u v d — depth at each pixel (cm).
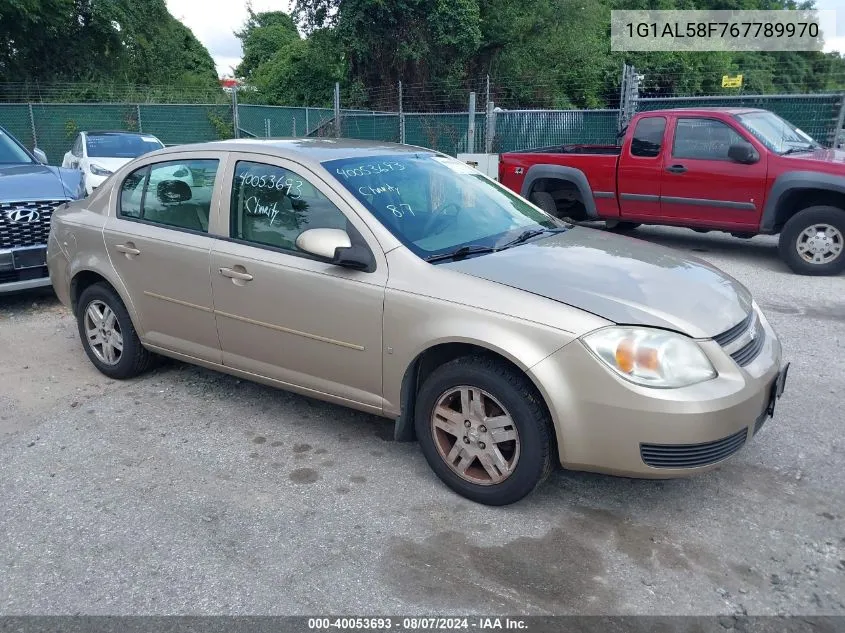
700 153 860
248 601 277
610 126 1350
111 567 298
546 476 326
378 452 396
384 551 306
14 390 486
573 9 2784
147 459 390
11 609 274
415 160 433
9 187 640
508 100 2731
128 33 3086
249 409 453
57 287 526
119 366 491
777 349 355
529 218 431
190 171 435
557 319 306
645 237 1037
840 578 287
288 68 3278
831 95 1107
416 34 2477
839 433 409
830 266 778
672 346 299
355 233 362
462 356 336
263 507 342
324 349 375
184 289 429
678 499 345
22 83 2842
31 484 364
